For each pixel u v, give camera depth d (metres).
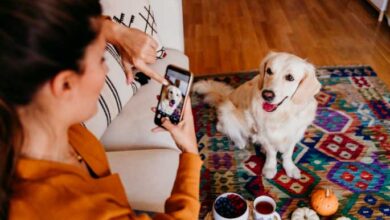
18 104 0.48
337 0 4.23
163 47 2.15
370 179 1.83
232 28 3.68
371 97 2.46
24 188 0.50
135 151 1.40
